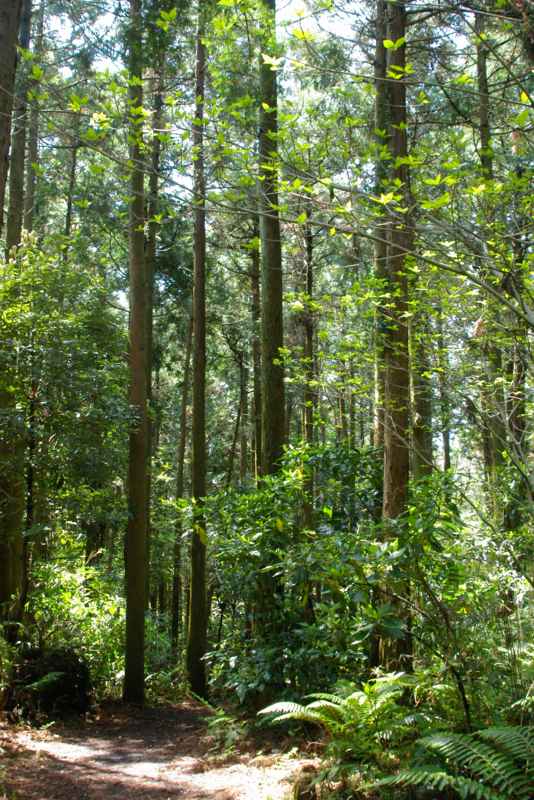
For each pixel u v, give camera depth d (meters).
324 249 13.91
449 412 6.58
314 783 4.47
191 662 11.61
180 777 5.85
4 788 5.27
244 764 5.97
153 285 14.70
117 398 9.88
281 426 8.62
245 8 4.59
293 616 7.26
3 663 7.96
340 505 7.96
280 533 7.34
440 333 6.59
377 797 4.29
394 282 6.53
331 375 8.20
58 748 7.03
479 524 5.98
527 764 3.85
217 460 23.89
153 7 8.05
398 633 4.78
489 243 4.10
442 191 4.86
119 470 9.88
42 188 13.90
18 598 9.25
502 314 5.63
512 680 5.04
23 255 9.95
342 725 4.69
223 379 23.50
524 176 4.38
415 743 4.39
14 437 8.85
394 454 6.54
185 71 10.89
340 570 4.96
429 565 5.09
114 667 10.97
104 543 15.66
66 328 9.27
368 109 7.45
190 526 8.70
